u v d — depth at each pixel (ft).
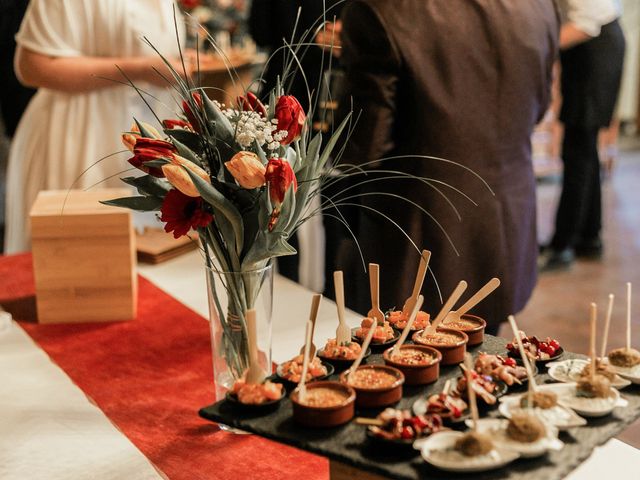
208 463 4.04
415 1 6.29
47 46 8.25
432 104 6.38
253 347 3.59
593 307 3.56
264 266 4.15
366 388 3.47
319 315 5.92
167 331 5.87
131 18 8.45
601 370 3.68
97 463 4.01
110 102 8.80
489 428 3.23
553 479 2.99
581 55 13.32
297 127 3.90
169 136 4.00
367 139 6.46
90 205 6.21
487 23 6.42
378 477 3.21
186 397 4.82
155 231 7.91
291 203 3.81
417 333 4.10
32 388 4.87
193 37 17.15
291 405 3.56
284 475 3.90
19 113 15.46
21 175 9.20
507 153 6.80
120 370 5.23
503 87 6.56
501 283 7.01
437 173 6.57
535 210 7.32
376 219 6.95
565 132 14.25
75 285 6.03
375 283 4.26
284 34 9.98
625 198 19.99
